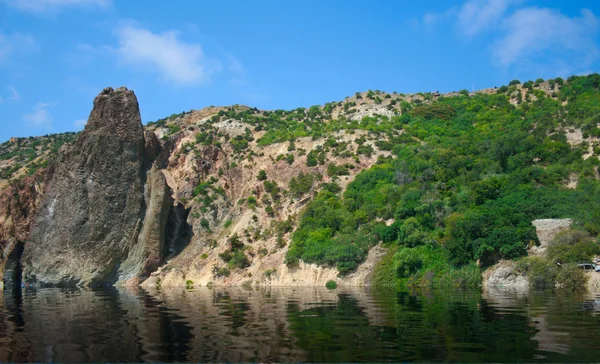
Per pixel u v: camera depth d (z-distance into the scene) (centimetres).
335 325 2675
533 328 2473
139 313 3506
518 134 9062
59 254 8538
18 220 9512
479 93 14200
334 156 10325
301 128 13000
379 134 11294
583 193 6781
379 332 2434
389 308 3416
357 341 2230
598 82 11181
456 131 10956
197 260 8369
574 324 2566
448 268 5872
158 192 9012
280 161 10650
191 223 9450
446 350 2027
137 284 8306
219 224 9506
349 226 7469
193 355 2047
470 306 3434
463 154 8881
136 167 9181
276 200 9512
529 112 10875
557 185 7312
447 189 7756
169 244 9119
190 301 4444
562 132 9006
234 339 2341
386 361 1877
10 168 13012
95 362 1994
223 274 7706
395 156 10038
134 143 9275
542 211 6556
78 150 9144
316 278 6712
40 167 11819
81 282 8350
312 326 2656
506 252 5647
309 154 10550
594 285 4697
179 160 11050
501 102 12106
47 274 8431
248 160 11100
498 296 4159
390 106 13800
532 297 3997
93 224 8681
